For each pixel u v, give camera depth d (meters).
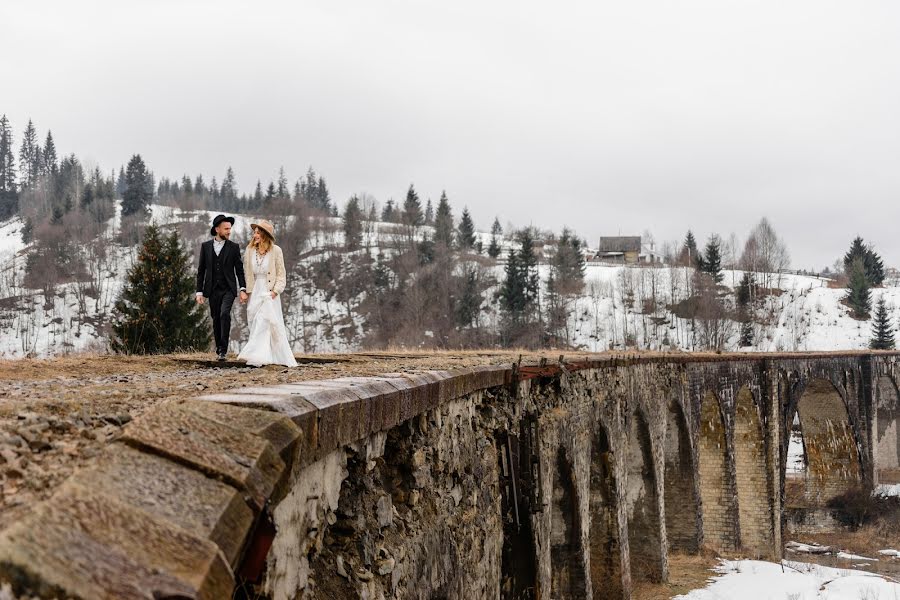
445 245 115.25
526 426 13.53
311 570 4.88
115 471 2.89
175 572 2.44
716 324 92.56
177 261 33.16
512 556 12.54
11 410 4.22
